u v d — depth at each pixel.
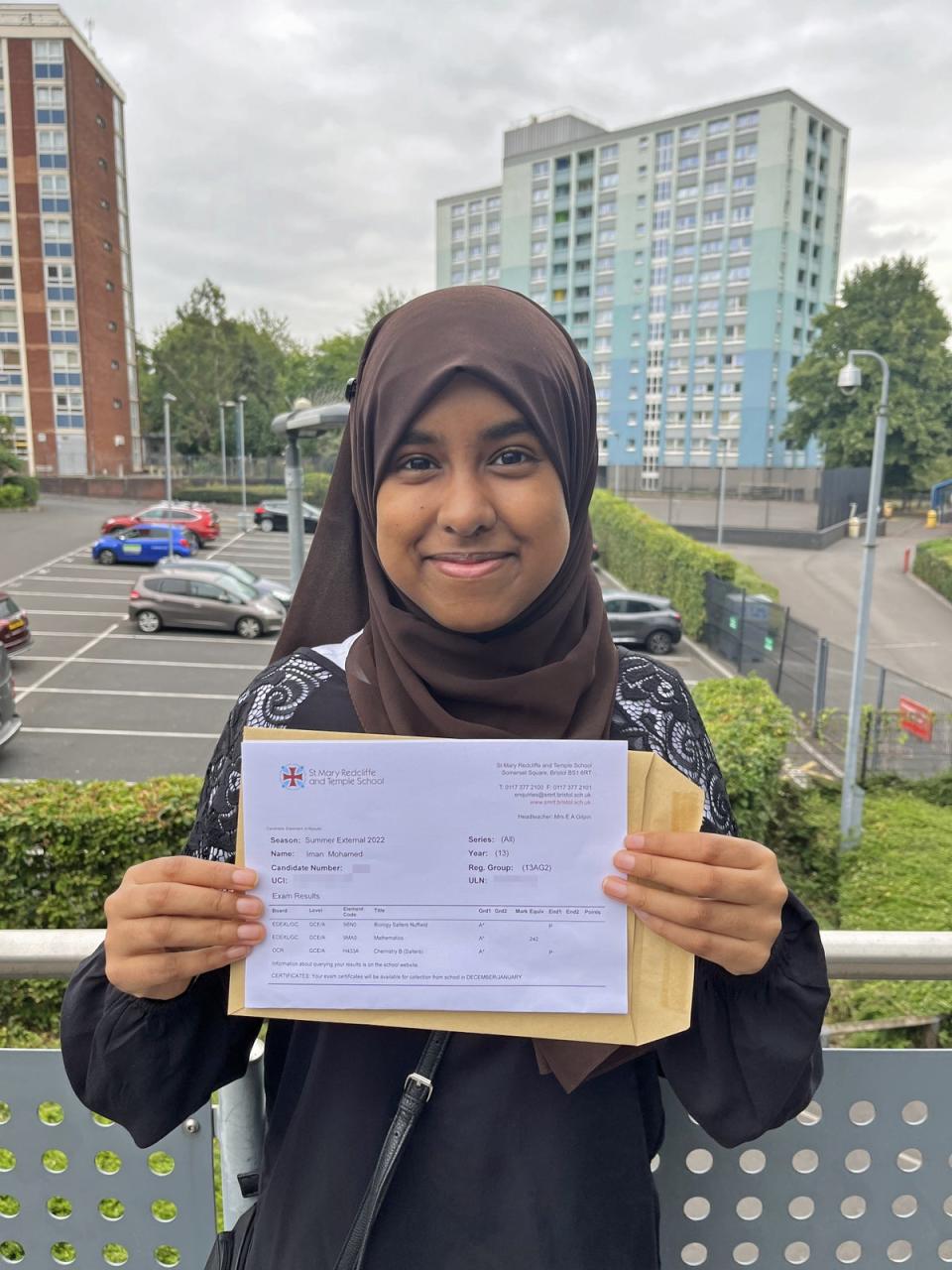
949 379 44.03
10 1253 1.24
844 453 44.91
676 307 64.19
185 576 18.83
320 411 6.43
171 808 5.58
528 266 72.19
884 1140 1.21
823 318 45.53
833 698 14.65
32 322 49.16
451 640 0.84
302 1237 0.85
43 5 46.03
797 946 0.86
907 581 28.92
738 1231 1.20
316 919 0.82
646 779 0.80
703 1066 0.84
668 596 22.34
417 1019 0.82
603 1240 0.84
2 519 35.91
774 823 8.55
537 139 71.25
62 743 12.71
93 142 49.66
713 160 61.19
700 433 64.12
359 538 1.04
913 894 7.56
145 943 0.77
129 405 55.31
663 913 0.77
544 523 0.80
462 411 0.79
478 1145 0.82
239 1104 1.14
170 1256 1.21
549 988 0.82
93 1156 1.20
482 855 0.81
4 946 1.16
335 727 0.88
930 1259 1.24
